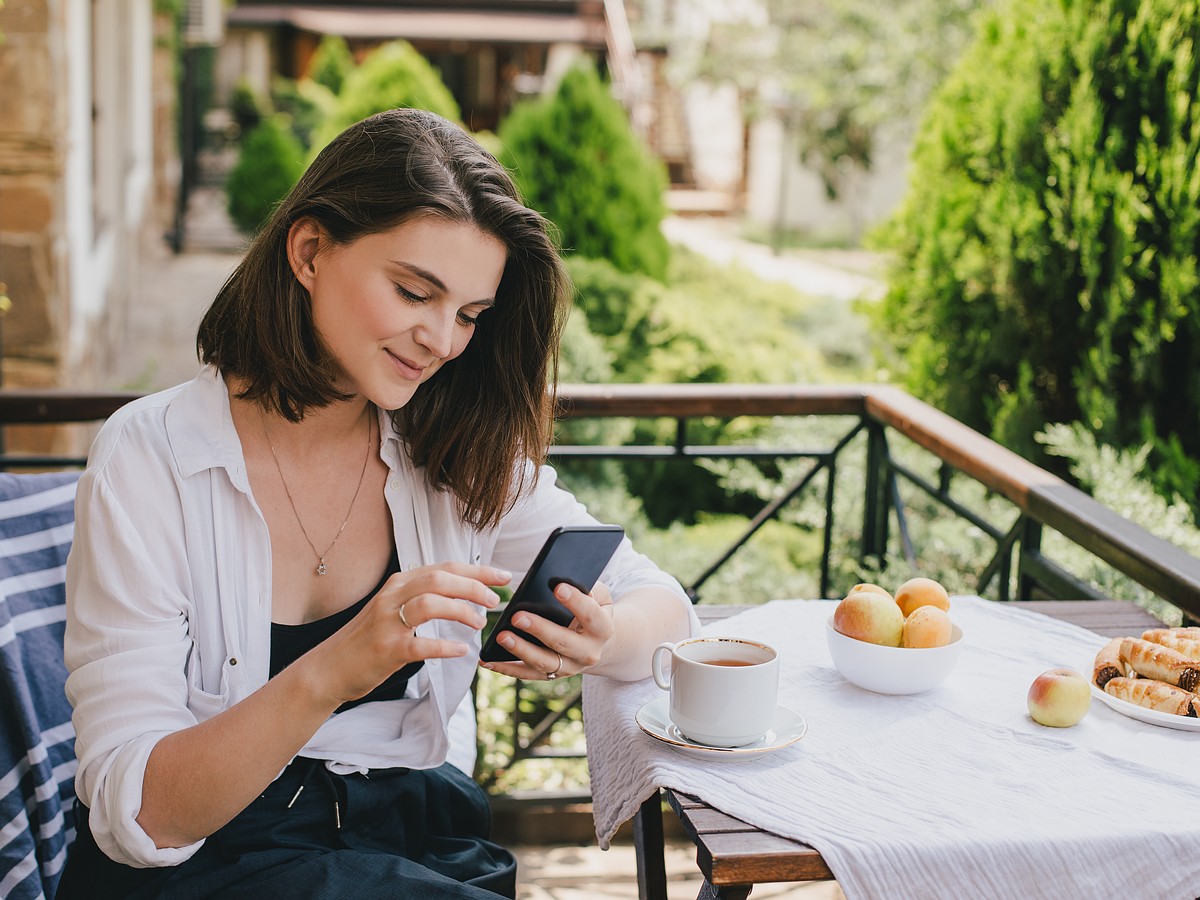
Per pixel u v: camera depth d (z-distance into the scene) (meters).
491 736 2.96
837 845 1.15
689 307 5.61
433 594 1.20
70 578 1.37
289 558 1.48
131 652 1.30
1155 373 2.97
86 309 5.72
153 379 7.12
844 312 8.52
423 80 9.86
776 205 17.67
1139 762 1.31
